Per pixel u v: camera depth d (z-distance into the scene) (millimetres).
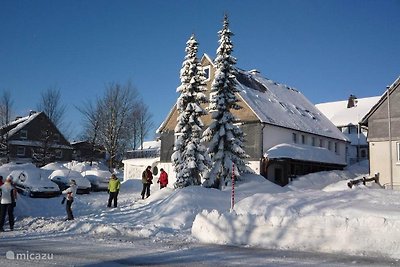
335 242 9891
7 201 14156
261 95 39438
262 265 8109
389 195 14570
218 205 17719
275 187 26422
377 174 28969
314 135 39812
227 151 26000
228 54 26922
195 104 26859
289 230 10617
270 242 10664
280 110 38812
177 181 26016
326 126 45062
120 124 61906
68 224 14367
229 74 26672
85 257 8883
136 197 25766
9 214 14273
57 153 65688
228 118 26078
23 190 24750
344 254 9430
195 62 27703
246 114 34469
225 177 25578
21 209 18719
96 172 32188
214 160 25953
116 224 14711
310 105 49656
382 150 29109
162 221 15211
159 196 21734
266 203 13109
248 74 43219
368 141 29797
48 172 30969
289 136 36625
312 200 13016
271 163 33344
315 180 33719
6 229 14336
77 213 18734
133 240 11672
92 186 31047
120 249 10047
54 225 14578
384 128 29266
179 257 8992
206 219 12016
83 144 71750
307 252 9734
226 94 26453
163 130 41250
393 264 8227
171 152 40094
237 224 11391
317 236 10172
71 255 9125
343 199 13164
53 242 11234
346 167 41344
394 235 9359
